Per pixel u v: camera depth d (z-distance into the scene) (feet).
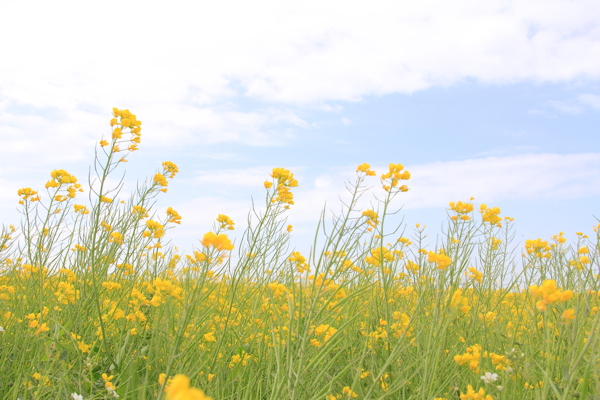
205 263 2.66
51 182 4.39
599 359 2.64
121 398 2.99
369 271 3.97
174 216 4.08
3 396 3.31
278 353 2.84
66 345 3.53
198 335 3.01
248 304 4.37
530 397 3.12
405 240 4.35
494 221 3.31
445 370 3.31
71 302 3.82
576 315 2.91
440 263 2.82
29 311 4.07
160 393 2.56
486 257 4.62
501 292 4.66
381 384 3.37
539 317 3.73
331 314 3.03
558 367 3.11
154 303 2.99
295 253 3.67
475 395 2.66
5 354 3.55
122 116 3.75
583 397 2.62
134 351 3.60
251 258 4.19
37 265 4.52
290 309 2.80
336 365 3.88
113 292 4.18
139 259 4.34
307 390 3.11
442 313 3.05
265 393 3.31
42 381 3.01
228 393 3.40
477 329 3.90
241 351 3.75
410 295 3.86
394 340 3.50
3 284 4.80
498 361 3.15
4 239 4.84
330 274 3.23
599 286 3.30
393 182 3.18
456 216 3.34
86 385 3.28
